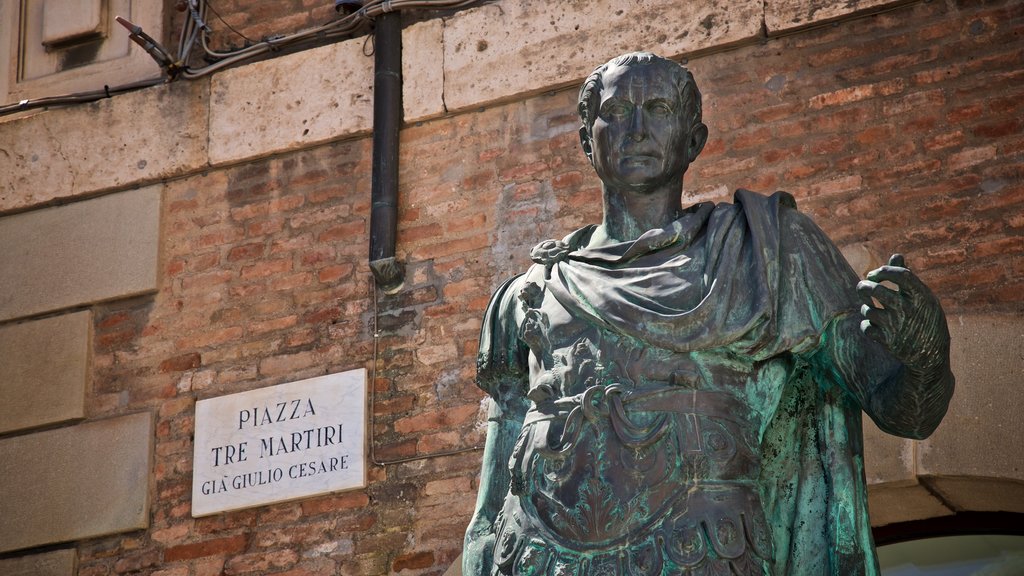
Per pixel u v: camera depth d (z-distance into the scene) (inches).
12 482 339.6
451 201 329.7
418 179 333.7
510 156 328.5
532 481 154.9
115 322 346.9
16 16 378.6
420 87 337.7
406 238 330.0
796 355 159.6
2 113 367.6
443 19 340.5
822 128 305.4
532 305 165.6
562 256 167.8
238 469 327.0
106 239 352.2
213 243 345.7
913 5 307.0
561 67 328.5
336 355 328.2
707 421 152.6
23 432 344.2
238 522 323.9
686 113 168.9
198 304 342.3
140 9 369.1
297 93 348.8
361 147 342.0
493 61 334.3
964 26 302.5
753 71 313.9
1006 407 275.3
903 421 153.7
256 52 353.7
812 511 156.9
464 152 332.2
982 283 285.6
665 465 151.0
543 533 152.7
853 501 155.8
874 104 303.7
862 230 296.0
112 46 370.0
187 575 323.0
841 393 160.1
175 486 331.0
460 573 304.7
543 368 160.4
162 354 341.4
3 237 358.9
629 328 155.7
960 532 290.7
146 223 350.6
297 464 323.0
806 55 311.4
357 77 345.7
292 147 345.4
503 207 325.7
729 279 157.5
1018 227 287.6
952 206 292.5
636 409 153.2
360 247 334.3
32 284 353.7
